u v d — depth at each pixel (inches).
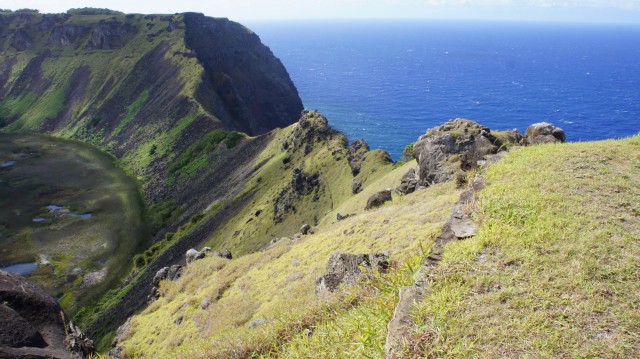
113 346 1365.7
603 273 296.0
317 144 3941.9
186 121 6432.1
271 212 3331.7
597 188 426.3
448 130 1419.8
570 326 255.9
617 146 550.9
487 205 424.2
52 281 3267.7
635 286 281.3
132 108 7539.4
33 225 4192.9
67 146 7076.8
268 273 1160.2
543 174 478.3
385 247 863.1
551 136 1000.2
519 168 517.0
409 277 345.1
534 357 237.5
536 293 286.2
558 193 422.3
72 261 3572.8
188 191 4904.0
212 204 4261.8
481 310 280.1
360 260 569.3
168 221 4409.5
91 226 4249.5
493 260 332.2
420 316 285.3
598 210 381.1
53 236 3981.3
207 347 432.1
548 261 317.4
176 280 1600.6
